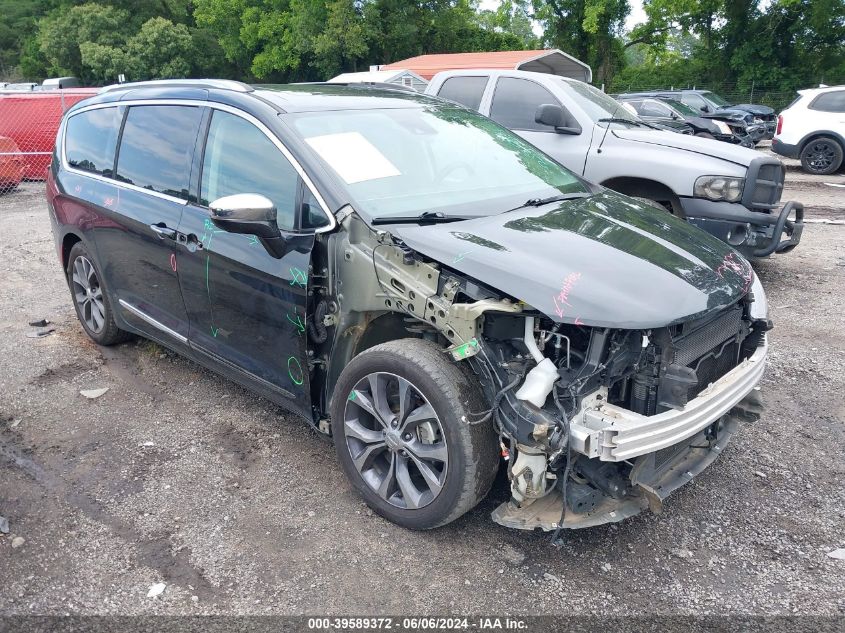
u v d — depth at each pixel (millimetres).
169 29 42188
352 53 35031
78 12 43844
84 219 4828
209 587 2852
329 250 3232
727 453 3881
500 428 2787
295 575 2914
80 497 3463
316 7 35125
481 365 2807
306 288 3225
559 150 6961
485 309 2750
